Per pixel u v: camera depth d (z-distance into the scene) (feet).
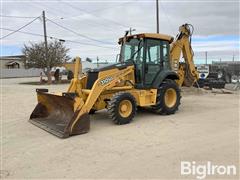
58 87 84.84
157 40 33.32
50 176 16.57
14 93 64.18
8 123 30.53
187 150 20.22
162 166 17.39
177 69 39.63
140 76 31.83
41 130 27.09
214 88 68.33
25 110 39.01
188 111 35.94
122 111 28.71
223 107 39.01
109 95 30.19
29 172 17.25
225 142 21.97
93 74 29.27
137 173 16.52
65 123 27.86
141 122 29.66
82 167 17.74
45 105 31.32
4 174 17.04
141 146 21.44
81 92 28.66
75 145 22.15
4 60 225.56
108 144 22.18
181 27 40.50
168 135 24.38
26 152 20.81
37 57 120.78
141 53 31.91
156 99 32.50
